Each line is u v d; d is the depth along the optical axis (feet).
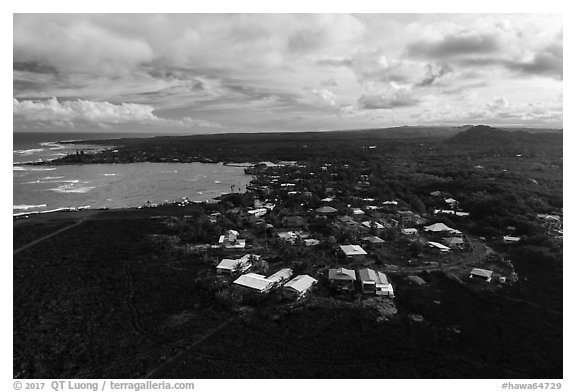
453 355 123.03
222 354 121.80
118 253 207.62
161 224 267.39
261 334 132.57
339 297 158.61
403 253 209.15
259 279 166.09
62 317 142.82
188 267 189.06
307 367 116.26
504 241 225.97
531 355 123.03
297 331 134.31
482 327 139.13
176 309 149.07
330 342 128.36
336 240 228.63
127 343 127.03
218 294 155.43
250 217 282.97
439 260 199.52
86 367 115.24
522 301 157.28
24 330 134.00
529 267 190.60
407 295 162.20
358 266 190.08
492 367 117.19
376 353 123.03
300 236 236.02
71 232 248.32
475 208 287.69
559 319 143.64
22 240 230.27
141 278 175.73
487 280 173.88
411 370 115.24
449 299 159.33
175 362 118.11
